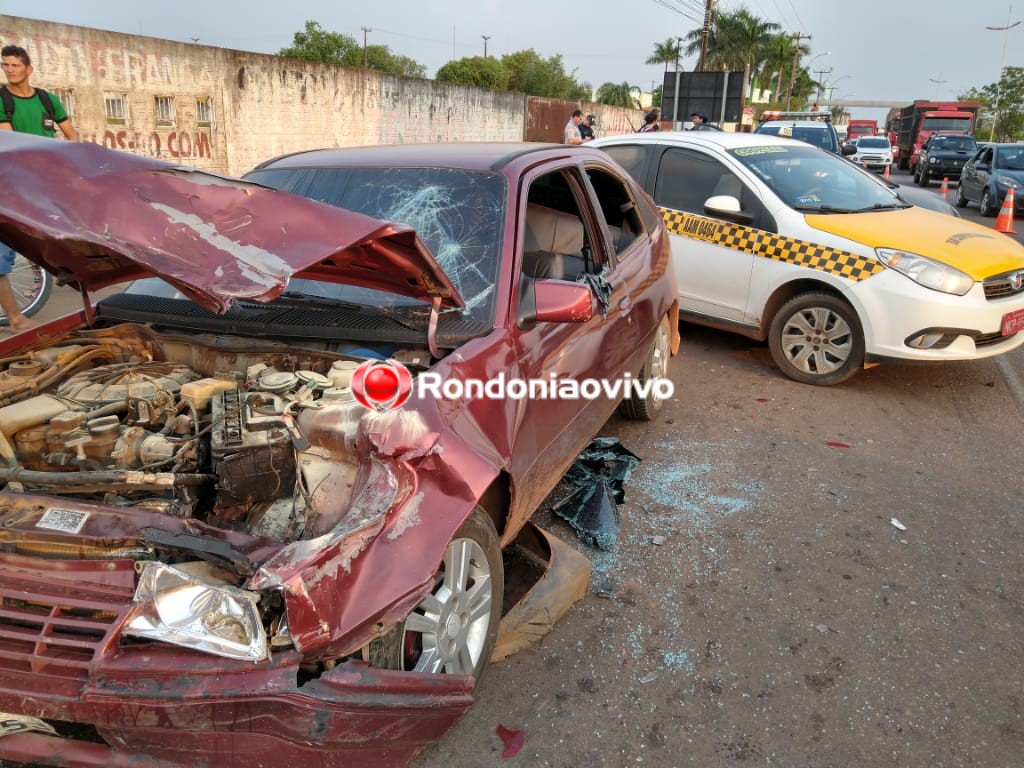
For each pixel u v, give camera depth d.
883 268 5.43
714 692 2.77
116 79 11.84
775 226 5.95
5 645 1.83
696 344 6.99
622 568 3.50
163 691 1.75
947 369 6.40
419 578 2.06
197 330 2.96
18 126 5.90
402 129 19.33
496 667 2.85
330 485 2.23
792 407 5.49
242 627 1.80
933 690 2.80
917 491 4.28
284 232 2.18
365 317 2.81
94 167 2.12
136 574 1.87
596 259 3.91
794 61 69.75
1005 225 13.86
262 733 1.81
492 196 3.17
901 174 33.78
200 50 13.10
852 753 2.52
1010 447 4.88
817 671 2.89
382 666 2.12
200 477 2.23
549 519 3.89
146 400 2.47
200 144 13.46
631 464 4.41
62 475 2.13
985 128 72.81
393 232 2.28
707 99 21.47
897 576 3.49
